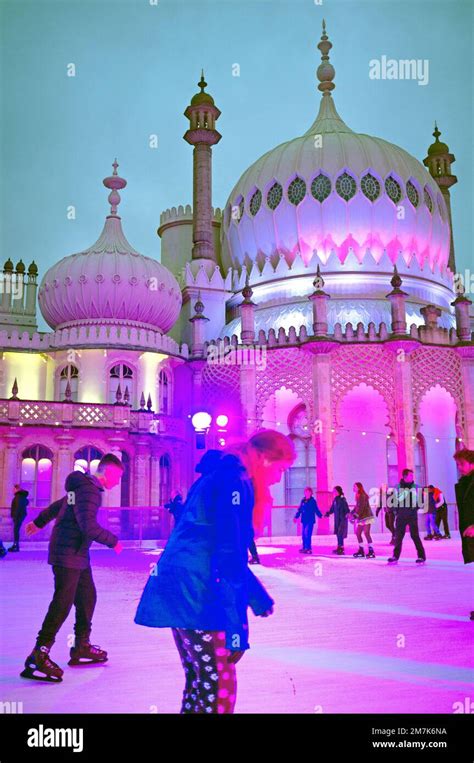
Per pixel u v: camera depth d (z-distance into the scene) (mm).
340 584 11648
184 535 3516
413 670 5457
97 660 6027
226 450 3789
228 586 3283
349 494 32531
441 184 47875
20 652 6566
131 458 30625
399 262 38281
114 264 34875
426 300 38625
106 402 33062
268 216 39750
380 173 39156
